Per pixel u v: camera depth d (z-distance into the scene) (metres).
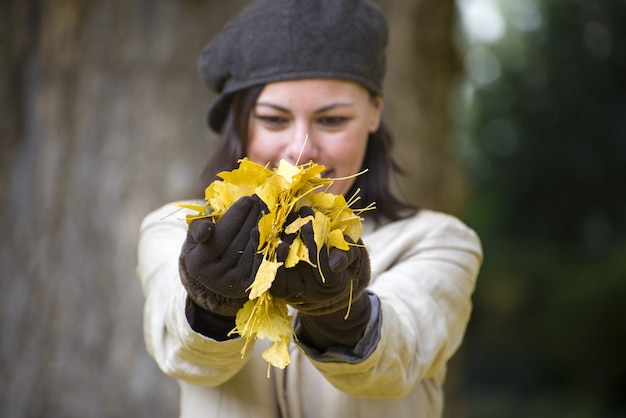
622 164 20.08
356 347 2.51
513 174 20.62
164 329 2.82
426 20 8.02
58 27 7.27
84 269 7.09
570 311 18.28
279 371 3.06
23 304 7.27
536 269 19.70
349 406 3.02
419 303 2.90
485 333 19.80
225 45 3.29
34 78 7.64
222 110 3.42
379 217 3.38
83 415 6.92
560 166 20.33
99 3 7.27
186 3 7.21
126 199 7.08
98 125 7.20
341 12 3.17
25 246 7.35
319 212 2.23
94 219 7.11
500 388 19.38
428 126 7.96
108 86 7.21
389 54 7.75
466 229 3.24
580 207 20.61
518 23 20.77
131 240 7.02
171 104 7.15
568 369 18.50
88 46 7.27
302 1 3.16
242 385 3.06
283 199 2.24
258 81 3.17
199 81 7.22
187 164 7.10
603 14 19.83
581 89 20.16
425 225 3.21
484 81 20.83
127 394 6.84
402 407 3.07
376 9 3.34
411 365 2.75
